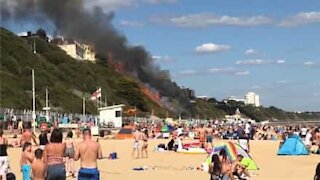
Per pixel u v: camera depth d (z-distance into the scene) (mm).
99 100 109438
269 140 61188
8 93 83250
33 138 20938
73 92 107875
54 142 12305
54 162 12234
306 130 54062
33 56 113500
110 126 76250
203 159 32000
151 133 62188
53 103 94312
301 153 37281
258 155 37094
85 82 122188
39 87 96562
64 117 76500
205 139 42250
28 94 89500
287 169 26469
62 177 12273
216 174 15930
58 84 105938
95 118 87000
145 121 107625
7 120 59844
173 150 38500
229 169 16250
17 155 32312
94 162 12000
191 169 25734
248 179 20938
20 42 116750
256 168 25734
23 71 101062
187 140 49719
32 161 13469
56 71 115062
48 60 126312
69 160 20609
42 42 134500
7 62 100500
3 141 14219
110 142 50719
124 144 47531
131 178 21891
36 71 104125
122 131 60062
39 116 70188
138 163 28953
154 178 21953
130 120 100188
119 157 33125
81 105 101062
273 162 31031
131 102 134125
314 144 43594
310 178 22781
